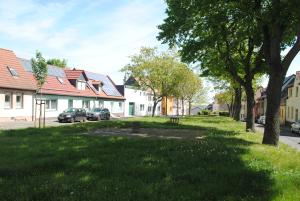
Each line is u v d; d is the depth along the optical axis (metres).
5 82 38.78
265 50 19.08
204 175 8.95
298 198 7.38
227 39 25.30
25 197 7.00
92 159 10.70
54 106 49.59
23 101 41.56
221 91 68.56
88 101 59.50
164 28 24.20
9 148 13.38
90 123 29.56
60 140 15.98
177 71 59.62
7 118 39.06
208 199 7.21
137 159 10.81
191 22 22.72
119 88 75.81
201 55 28.80
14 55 44.12
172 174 8.98
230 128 29.41
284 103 65.12
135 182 8.20
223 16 20.62
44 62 28.53
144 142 14.92
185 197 7.20
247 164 10.47
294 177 8.95
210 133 22.67
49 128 23.94
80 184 7.90
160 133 22.19
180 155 11.58
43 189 7.46
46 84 48.75
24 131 21.12
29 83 42.59
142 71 58.94
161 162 10.39
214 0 19.97
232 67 27.19
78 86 56.84
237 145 15.25
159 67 58.94
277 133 17.45
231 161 10.88
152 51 59.66
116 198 6.99
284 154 13.70
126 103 76.38
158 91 62.12
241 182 8.39
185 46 26.03
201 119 49.91
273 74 17.44
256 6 18.64
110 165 9.91
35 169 9.44
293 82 58.03
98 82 63.69
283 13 16.69
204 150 12.74
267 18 17.12
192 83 78.12
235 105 50.72
